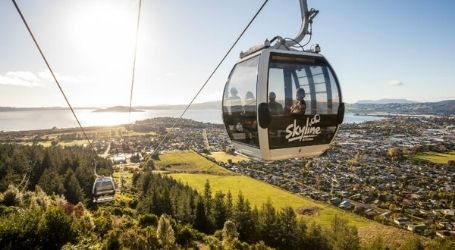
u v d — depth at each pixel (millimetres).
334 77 7270
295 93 6695
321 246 64250
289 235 65938
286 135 6699
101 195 26969
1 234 28859
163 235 43938
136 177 105500
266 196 98188
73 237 33344
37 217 31969
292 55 6805
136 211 71562
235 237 54969
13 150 110062
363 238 69000
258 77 6508
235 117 7543
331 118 7129
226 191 102625
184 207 71188
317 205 90562
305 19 7234
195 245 51062
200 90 11844
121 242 38938
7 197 46500
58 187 80062
